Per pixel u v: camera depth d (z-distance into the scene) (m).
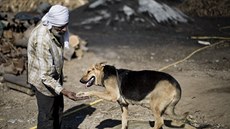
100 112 7.59
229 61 11.06
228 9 19.88
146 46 13.36
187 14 19.78
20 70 9.22
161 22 17.47
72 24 17.53
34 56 5.17
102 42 14.00
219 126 6.71
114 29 16.55
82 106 7.91
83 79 6.20
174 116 5.84
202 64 10.86
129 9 18.28
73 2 20.19
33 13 11.54
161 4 19.27
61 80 5.54
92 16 18.25
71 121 7.23
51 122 5.53
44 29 5.07
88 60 11.52
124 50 12.75
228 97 7.89
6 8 18.86
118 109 7.70
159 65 10.93
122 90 5.95
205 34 15.53
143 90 5.78
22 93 8.77
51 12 5.02
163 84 5.67
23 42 10.02
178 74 9.91
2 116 7.55
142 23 17.30
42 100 5.36
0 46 10.05
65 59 11.41
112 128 6.73
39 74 5.13
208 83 8.97
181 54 12.13
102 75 6.04
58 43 5.20
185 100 7.94
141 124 6.81
